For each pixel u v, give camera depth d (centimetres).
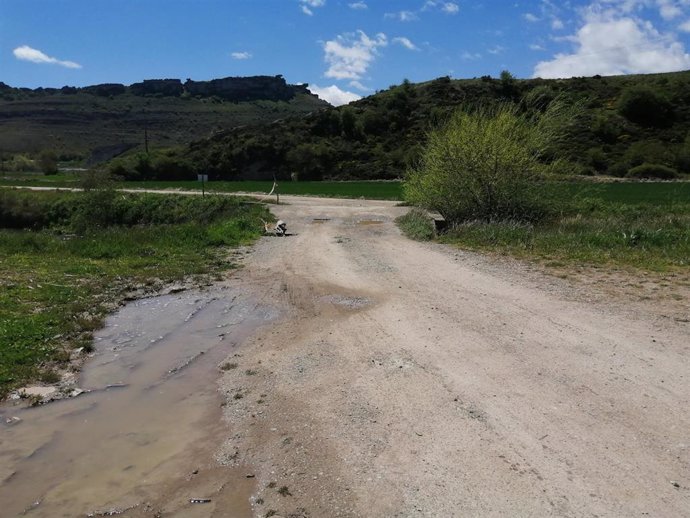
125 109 14138
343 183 5694
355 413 493
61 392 574
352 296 940
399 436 448
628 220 1719
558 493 362
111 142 11869
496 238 1409
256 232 1892
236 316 868
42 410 534
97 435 484
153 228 1953
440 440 438
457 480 383
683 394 491
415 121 7344
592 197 2511
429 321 758
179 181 6694
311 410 507
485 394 514
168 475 418
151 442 470
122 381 606
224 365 647
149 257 1366
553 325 704
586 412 467
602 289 875
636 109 6156
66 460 443
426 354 630
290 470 412
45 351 677
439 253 1321
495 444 426
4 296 905
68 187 5125
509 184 1719
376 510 359
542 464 396
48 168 8138
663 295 821
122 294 995
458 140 1720
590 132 5806
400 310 827
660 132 5834
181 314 882
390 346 667
